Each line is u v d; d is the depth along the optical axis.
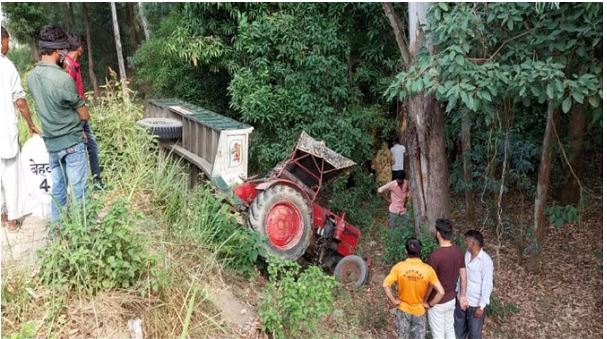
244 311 4.54
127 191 5.37
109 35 19.27
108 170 5.57
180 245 4.70
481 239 5.28
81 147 4.25
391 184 7.87
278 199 6.29
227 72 10.23
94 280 3.73
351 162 7.00
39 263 3.82
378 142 10.10
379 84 9.44
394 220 7.87
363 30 9.53
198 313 4.00
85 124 4.73
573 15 4.83
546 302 6.88
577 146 8.67
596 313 6.61
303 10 8.79
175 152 7.58
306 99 8.76
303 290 4.25
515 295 7.06
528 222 8.91
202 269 4.68
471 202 9.08
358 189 9.41
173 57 10.45
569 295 7.02
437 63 5.29
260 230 6.13
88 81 18.86
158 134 7.41
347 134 8.91
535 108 8.33
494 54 5.26
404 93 5.45
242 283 5.16
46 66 4.02
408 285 4.89
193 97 10.75
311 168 7.12
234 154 6.73
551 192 9.77
